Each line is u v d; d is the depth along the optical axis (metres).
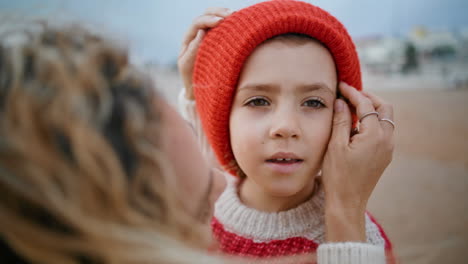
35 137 0.37
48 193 0.37
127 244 0.39
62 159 0.38
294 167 0.79
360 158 0.79
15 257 0.40
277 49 0.80
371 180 0.81
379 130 0.82
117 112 0.43
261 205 0.95
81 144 0.38
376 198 3.22
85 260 0.39
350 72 0.89
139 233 0.40
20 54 0.41
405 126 5.83
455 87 9.46
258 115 0.82
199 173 0.59
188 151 0.57
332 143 0.82
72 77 0.41
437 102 7.56
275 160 0.80
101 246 0.38
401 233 2.40
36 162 0.37
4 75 0.40
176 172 0.52
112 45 0.47
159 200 0.44
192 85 1.04
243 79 0.83
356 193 0.79
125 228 0.40
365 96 0.90
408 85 10.32
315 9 0.86
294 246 0.87
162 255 0.40
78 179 0.38
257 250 0.89
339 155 0.80
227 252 0.91
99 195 0.39
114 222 0.40
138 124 0.43
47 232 0.37
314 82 0.80
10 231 0.37
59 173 0.37
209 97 0.91
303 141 0.80
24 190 0.36
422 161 4.17
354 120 0.94
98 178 0.39
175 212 0.45
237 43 0.83
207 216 0.64
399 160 4.28
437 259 1.70
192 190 0.57
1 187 0.36
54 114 0.38
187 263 0.41
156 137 0.46
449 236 2.31
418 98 8.24
